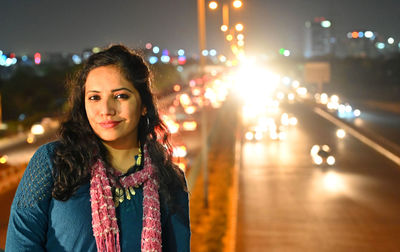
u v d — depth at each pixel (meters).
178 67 174.25
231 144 43.41
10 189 22.52
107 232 1.92
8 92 73.12
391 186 28.83
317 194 26.86
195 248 14.28
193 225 17.19
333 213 22.59
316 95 109.62
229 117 66.31
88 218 1.93
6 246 1.91
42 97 72.19
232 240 17.28
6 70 119.00
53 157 1.96
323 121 65.56
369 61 134.75
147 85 2.21
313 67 112.25
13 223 1.90
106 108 2.05
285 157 40.00
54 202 1.93
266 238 18.55
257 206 24.02
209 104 79.44
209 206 20.41
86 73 2.11
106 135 2.06
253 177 32.06
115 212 2.00
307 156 40.22
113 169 2.06
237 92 118.00
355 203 24.64
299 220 21.30
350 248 17.34
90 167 1.98
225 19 27.16
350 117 68.94
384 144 45.50
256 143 48.00
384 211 22.88
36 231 1.91
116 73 2.08
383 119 65.00
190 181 22.73
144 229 2.02
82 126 2.07
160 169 2.15
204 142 20.62
